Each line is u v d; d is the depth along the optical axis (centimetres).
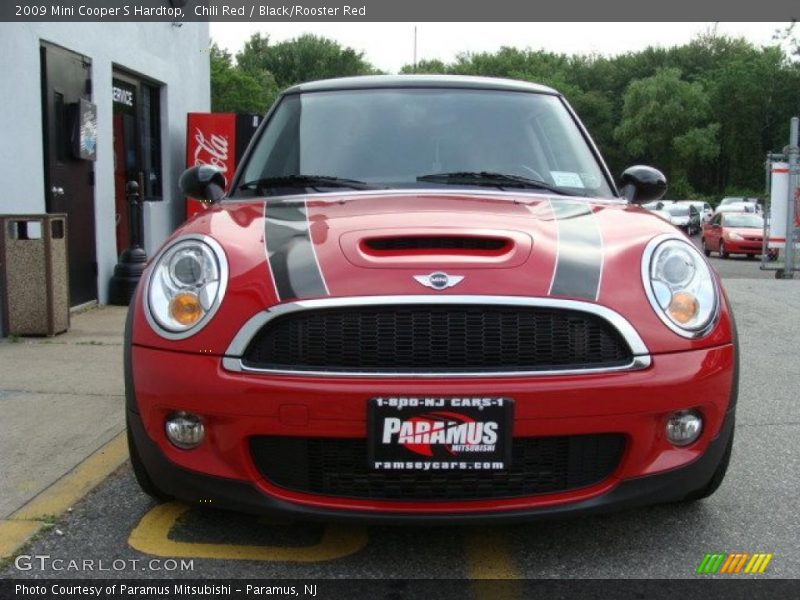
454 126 372
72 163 715
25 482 326
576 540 283
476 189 339
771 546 279
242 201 335
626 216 307
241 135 1007
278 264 257
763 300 932
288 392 238
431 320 242
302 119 377
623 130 6178
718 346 260
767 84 6034
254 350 246
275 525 292
